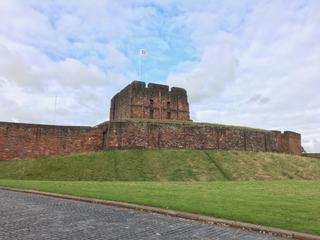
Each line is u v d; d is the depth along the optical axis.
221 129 44.06
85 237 6.18
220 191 14.55
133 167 30.39
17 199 11.87
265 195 12.92
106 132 38.91
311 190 15.56
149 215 8.93
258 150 48.16
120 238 6.16
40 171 28.17
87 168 29.08
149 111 48.00
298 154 57.22
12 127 34.34
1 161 31.91
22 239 5.93
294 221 7.75
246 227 7.38
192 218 8.44
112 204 10.72
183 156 35.62
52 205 10.42
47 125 36.09
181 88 53.03
